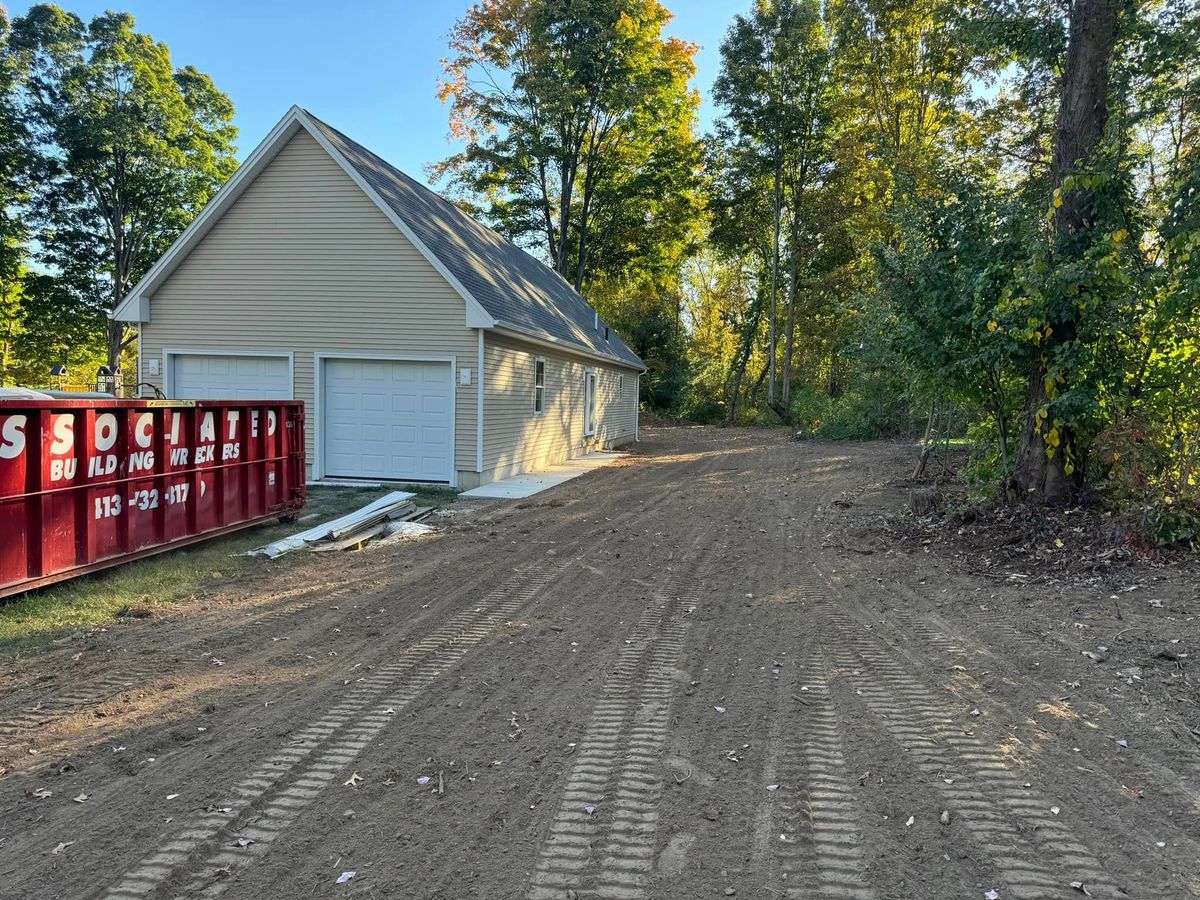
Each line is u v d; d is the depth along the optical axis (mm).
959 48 22109
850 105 29766
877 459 18625
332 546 8430
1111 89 9773
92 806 3135
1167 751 3533
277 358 13805
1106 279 7332
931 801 3135
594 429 21844
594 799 3182
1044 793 3184
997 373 8703
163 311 14086
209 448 8125
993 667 4648
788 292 35812
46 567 6094
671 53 34125
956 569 7082
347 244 13461
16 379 35000
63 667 4781
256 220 13727
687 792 3238
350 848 2836
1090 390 7582
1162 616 5395
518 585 6895
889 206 25297
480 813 3078
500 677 4609
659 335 39344
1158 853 2754
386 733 3828
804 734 3783
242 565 7629
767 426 34938
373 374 13617
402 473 13641
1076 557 6879
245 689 4426
